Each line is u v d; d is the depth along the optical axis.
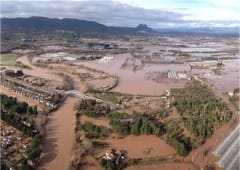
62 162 135.50
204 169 134.62
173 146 152.75
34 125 169.50
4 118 175.62
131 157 142.00
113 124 173.38
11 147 146.00
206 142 163.00
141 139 162.00
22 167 121.88
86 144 147.00
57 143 153.50
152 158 141.88
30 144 147.38
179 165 137.25
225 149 155.75
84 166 132.38
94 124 175.00
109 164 131.25
